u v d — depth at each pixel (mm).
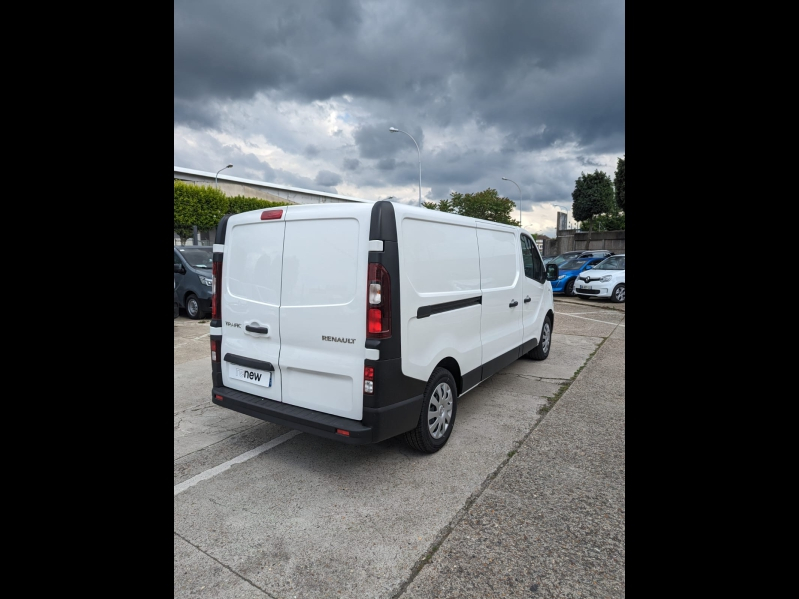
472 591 2104
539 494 2926
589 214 43875
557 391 5090
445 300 3598
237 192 43188
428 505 2814
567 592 2082
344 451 3598
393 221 3002
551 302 6523
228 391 3680
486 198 41344
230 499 2900
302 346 3242
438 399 3551
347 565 2287
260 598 2074
